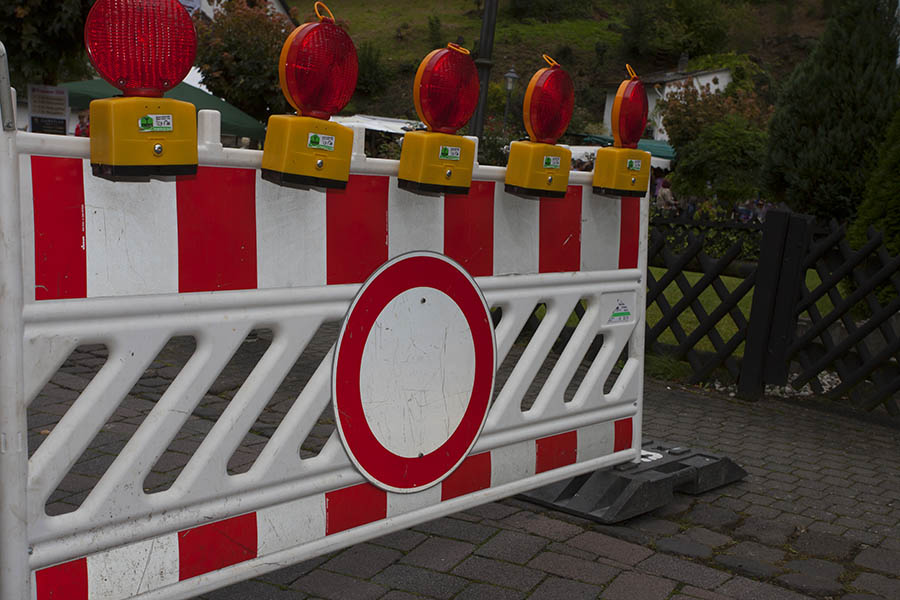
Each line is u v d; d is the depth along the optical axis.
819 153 8.97
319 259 2.20
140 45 1.68
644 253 3.34
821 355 5.48
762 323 5.39
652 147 31.02
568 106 2.63
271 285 2.10
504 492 2.82
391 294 2.38
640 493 3.16
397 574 2.66
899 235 5.80
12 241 1.61
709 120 28.33
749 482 3.77
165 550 1.99
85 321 1.76
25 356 1.66
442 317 2.55
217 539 2.09
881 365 5.36
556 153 2.63
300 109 2.00
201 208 1.94
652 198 22.55
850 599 2.65
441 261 2.52
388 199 2.35
